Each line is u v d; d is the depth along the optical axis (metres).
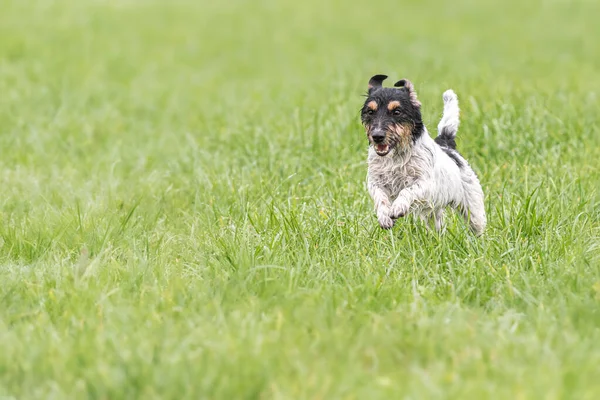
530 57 29.12
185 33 35.72
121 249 11.00
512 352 7.93
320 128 16.25
